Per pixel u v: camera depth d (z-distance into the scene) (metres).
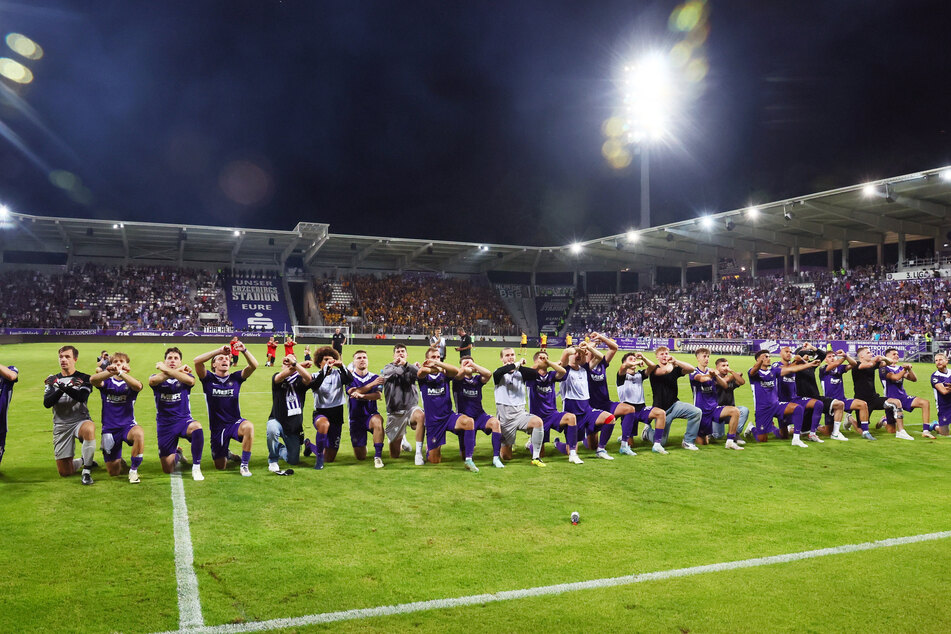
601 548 5.04
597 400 9.27
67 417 7.17
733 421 9.53
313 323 52.56
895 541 5.27
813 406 10.30
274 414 7.90
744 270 53.78
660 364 9.42
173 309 47.62
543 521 5.75
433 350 8.10
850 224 42.38
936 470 8.18
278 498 6.44
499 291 61.94
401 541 5.16
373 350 40.16
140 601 3.98
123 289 47.91
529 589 4.21
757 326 43.91
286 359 7.83
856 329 37.94
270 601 4.00
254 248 52.84
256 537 5.21
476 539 5.23
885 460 8.80
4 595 4.04
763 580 4.41
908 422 12.84
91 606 3.90
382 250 56.22
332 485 7.03
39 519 5.62
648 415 9.29
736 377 10.29
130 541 5.08
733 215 39.97
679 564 4.71
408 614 3.84
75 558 4.69
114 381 7.18
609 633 3.62
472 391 8.28
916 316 36.19
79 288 46.72
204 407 13.53
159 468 7.81
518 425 8.47
